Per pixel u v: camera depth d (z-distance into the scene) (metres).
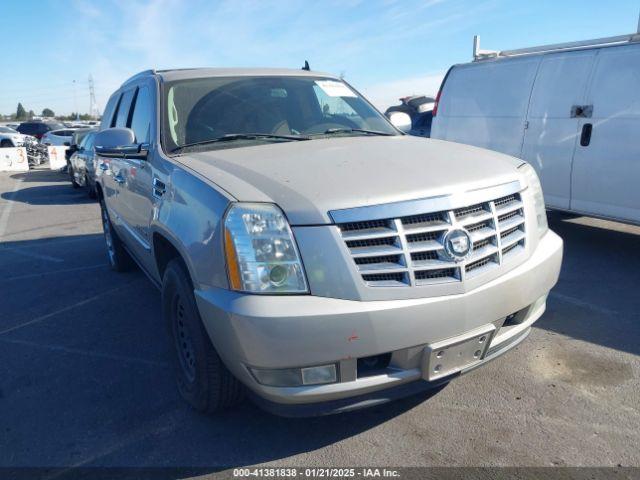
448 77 7.62
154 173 3.44
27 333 4.51
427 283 2.45
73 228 9.19
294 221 2.40
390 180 2.60
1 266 6.77
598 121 5.65
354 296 2.36
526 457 2.64
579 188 5.94
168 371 3.70
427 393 3.23
